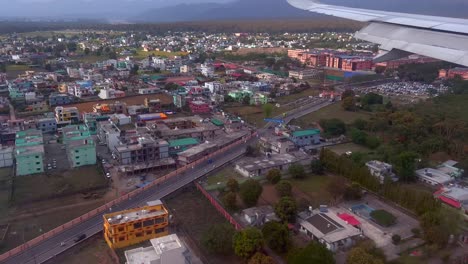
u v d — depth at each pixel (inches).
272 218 2901.1
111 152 4296.3
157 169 3909.9
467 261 2393.0
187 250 2303.2
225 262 2495.1
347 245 2620.6
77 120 5201.8
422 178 3627.0
